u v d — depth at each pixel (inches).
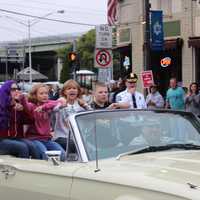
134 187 173.3
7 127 275.4
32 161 224.1
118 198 176.9
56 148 267.3
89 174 189.9
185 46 999.0
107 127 218.2
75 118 214.4
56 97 894.4
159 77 1050.7
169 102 674.8
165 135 226.1
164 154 208.7
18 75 1982.0
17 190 219.5
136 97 453.1
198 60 984.9
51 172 204.5
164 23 1032.8
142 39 1053.2
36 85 294.4
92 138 212.5
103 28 632.4
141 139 220.7
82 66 2970.0
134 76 452.1
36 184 210.5
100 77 669.3
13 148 259.1
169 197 163.9
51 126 292.8
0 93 273.3
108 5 795.4
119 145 215.5
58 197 199.6
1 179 228.8
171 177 173.0
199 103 633.0
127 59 1112.8
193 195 159.6
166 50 1024.9
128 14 1096.2
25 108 276.5
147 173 178.9
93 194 186.1
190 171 178.7
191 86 643.5
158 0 1045.2
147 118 227.9
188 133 231.3
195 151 215.6
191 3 986.7
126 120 224.1
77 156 208.4
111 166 193.6
